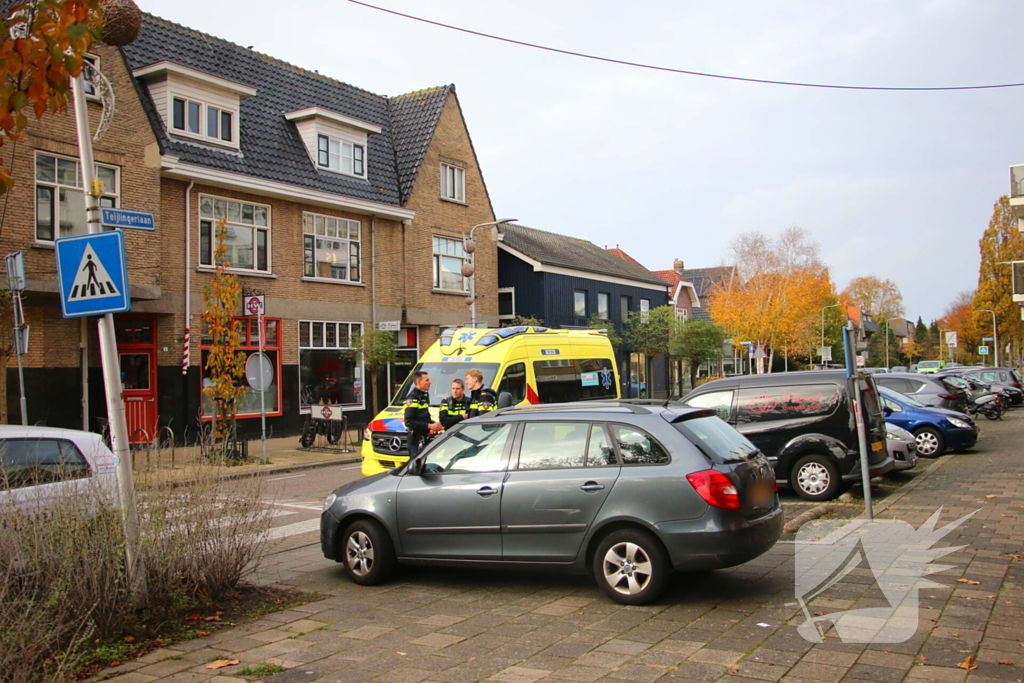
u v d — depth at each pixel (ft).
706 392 38.40
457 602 20.75
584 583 22.20
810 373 36.70
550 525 20.65
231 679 15.40
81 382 55.21
